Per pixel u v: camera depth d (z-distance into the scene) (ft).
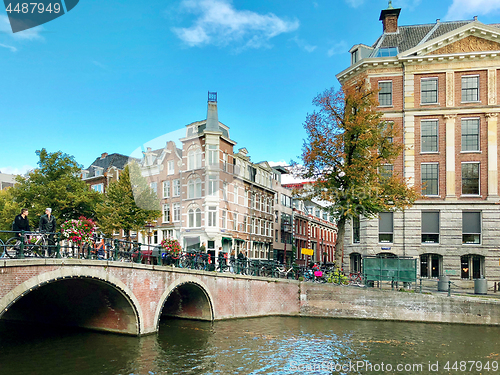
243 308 69.31
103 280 47.37
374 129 74.38
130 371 39.34
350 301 70.59
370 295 69.87
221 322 64.34
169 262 60.54
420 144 92.32
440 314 66.13
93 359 42.96
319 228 205.67
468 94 91.04
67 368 39.96
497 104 89.25
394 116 93.66
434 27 100.48
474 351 48.37
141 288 52.75
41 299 60.90
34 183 108.17
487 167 89.20
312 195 78.38
